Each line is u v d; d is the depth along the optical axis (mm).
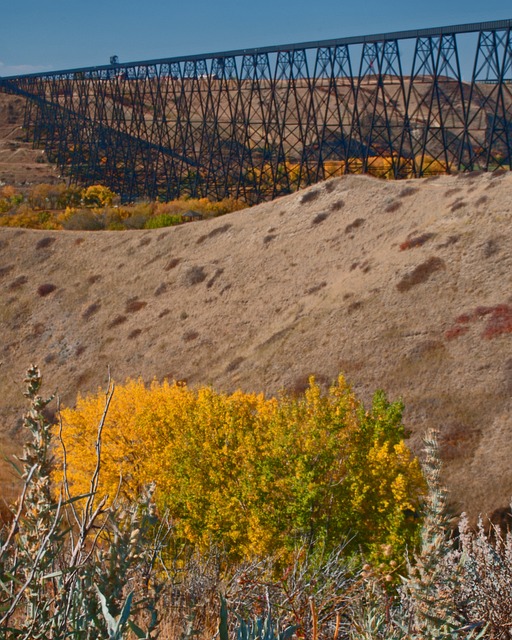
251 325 61812
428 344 49500
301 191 77875
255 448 17500
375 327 53125
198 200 103375
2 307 76500
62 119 173125
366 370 50000
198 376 58969
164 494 18047
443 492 3236
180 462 18766
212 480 17516
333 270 64250
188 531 16641
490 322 48906
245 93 196125
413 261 57594
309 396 19312
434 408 44281
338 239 67875
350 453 18438
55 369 67125
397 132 152625
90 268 78812
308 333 55906
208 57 105438
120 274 76375
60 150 171625
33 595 2645
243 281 68000
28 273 80188
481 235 57062
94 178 150875
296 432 17906
